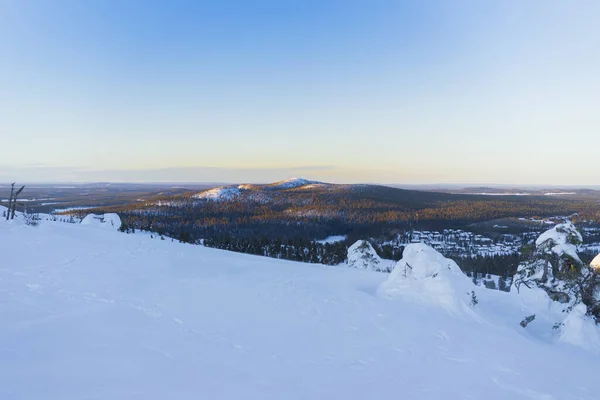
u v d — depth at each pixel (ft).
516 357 21.50
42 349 17.21
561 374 19.74
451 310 29.32
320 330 23.67
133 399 13.65
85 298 25.95
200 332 21.52
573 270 34.06
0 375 14.42
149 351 18.21
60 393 13.60
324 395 15.58
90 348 17.87
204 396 14.44
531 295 35.17
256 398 14.75
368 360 19.67
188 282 32.96
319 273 41.93
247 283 34.50
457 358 20.81
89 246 45.06
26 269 32.83
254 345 20.38
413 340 23.02
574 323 26.96
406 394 16.33
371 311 28.30
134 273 34.47
